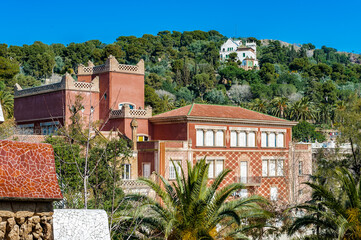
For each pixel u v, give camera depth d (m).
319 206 35.22
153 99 121.12
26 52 163.88
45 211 7.78
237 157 58.19
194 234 29.11
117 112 57.16
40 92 58.38
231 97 175.88
